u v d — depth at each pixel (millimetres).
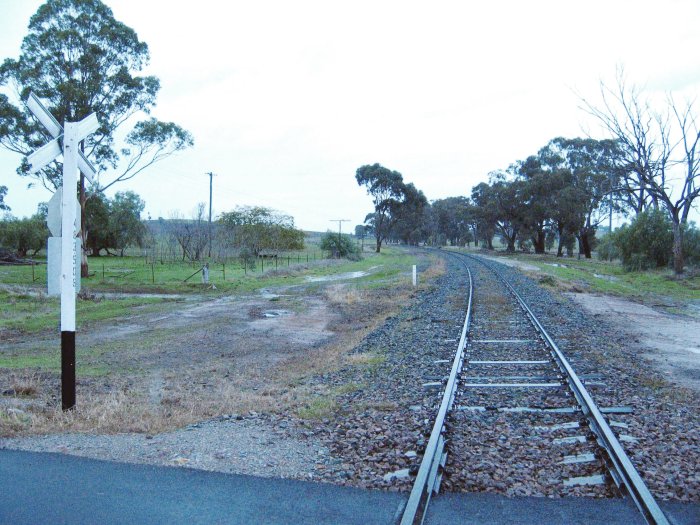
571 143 77125
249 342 16281
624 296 28328
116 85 41031
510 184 84812
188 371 12211
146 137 41750
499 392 8703
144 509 4430
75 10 39969
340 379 10516
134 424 7031
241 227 66000
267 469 5434
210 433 6719
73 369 7785
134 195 91125
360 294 28234
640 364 11031
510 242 98562
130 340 16797
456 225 136875
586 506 4586
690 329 16984
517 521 4301
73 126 7543
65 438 6352
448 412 7355
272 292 31375
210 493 4770
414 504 4422
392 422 7109
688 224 45562
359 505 4562
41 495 4664
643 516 4363
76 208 7738
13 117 38406
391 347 13625
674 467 5465
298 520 4270
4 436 6383
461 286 29672
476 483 5074
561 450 6051
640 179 48281
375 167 95500
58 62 39375
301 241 82375
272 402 8656
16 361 13562
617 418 7156
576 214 73062
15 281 38656
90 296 28266
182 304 26219
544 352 12016
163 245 65688
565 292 28125
